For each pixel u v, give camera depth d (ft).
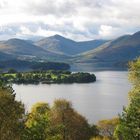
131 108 128.57
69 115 220.02
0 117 109.19
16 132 111.34
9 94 116.88
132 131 125.80
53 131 158.20
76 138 224.94
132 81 131.54
